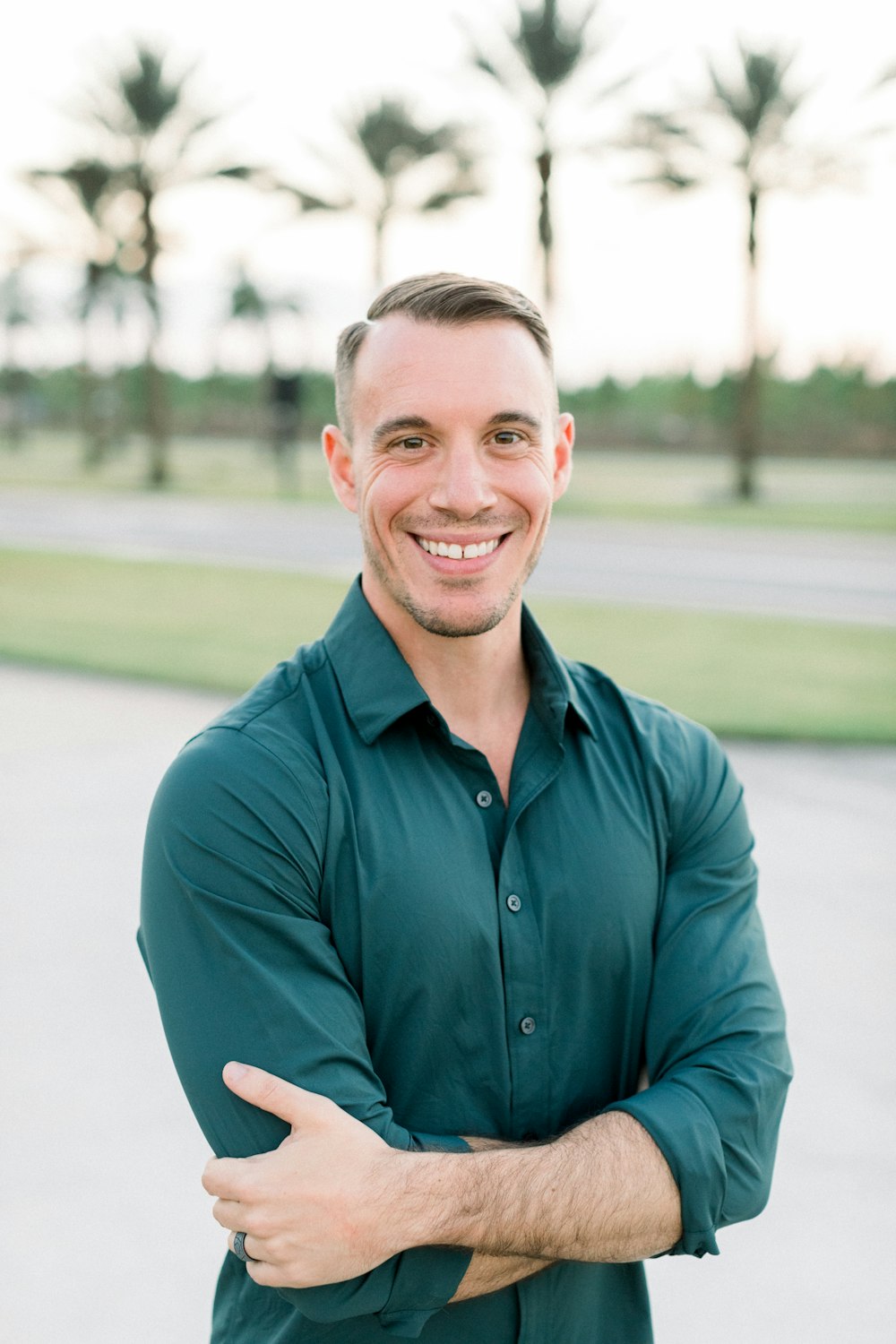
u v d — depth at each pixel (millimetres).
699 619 11086
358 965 1333
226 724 1374
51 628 10531
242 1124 1262
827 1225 2867
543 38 24391
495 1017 1353
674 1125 1310
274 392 34094
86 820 5578
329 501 26453
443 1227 1224
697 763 1518
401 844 1341
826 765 6566
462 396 1368
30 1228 2799
